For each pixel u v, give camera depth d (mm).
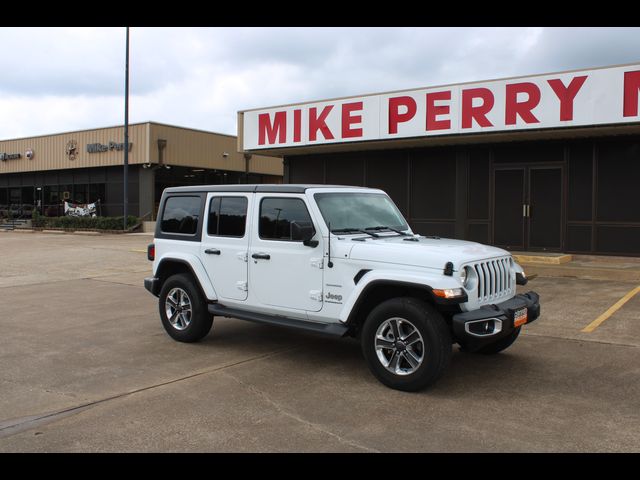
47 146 33531
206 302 6738
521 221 14148
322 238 5594
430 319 4867
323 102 15375
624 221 12953
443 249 5199
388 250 5215
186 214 6957
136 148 29250
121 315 8641
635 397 4883
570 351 6348
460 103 13336
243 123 17078
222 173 34531
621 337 6895
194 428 4262
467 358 6133
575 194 13477
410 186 15641
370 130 14625
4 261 16141
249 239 6203
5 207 36969
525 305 5449
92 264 15359
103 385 5285
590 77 11852
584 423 4316
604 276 11227
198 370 5762
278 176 37531
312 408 4672
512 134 13062
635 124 11594
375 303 5547
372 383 5320
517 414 4508
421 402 4793
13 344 6848
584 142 13344
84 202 32656
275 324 5914
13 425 4328
